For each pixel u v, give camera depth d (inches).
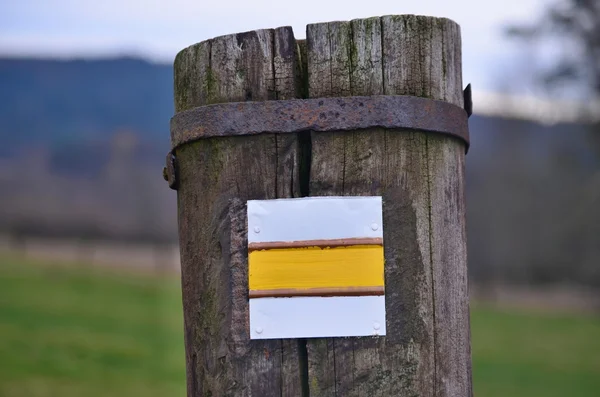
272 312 78.2
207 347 82.0
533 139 1825.8
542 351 1127.0
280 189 80.1
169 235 2316.7
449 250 82.5
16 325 1056.2
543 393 863.7
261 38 81.8
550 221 1670.8
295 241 78.5
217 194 81.7
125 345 997.8
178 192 88.4
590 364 1035.3
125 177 2733.8
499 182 1791.3
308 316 77.8
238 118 80.4
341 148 79.6
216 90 82.7
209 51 83.5
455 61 85.8
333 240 78.3
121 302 1311.5
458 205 84.6
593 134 1346.0
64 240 2146.9
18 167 2928.2
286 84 81.1
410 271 79.8
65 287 1406.3
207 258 82.4
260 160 80.5
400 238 79.7
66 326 1076.5
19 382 777.6
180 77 86.8
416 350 79.1
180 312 1245.1
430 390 79.6
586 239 1587.1
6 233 2133.4
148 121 3592.5
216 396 80.8
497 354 1109.1
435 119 81.4
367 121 79.0
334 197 78.9
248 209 79.7
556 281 1707.7
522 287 1715.1
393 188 80.0
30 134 3398.1
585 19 1197.1
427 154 81.7
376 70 80.9
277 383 78.5
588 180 1501.0
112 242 2178.9
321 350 78.1
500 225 1766.7
